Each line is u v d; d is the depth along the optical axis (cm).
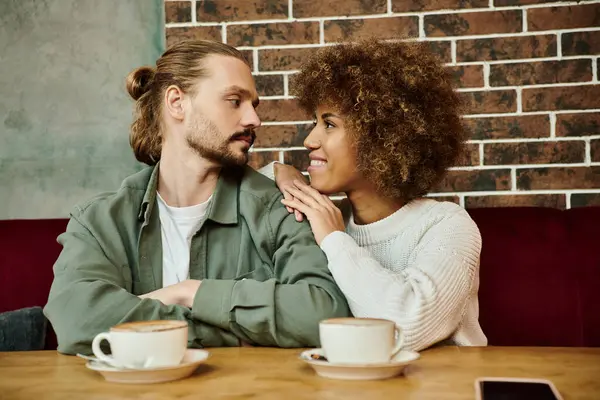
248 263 152
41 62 220
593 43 205
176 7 216
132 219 151
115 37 220
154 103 164
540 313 172
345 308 128
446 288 128
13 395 79
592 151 205
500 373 88
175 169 158
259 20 214
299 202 151
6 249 181
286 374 89
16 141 219
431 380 84
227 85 154
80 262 136
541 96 206
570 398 74
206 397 76
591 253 172
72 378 88
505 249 176
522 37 207
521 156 207
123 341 84
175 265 155
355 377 85
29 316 166
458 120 163
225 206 154
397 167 150
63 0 220
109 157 219
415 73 153
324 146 153
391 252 152
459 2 209
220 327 120
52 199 219
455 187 208
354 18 212
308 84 156
